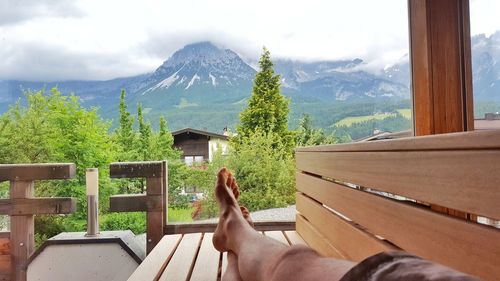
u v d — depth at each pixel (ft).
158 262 8.65
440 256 3.87
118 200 12.67
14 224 12.57
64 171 12.59
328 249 7.73
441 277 1.54
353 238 6.28
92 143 15.71
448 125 8.62
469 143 3.37
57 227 14.53
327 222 7.84
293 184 14.89
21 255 12.54
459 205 3.55
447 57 8.63
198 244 10.25
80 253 12.10
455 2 8.61
